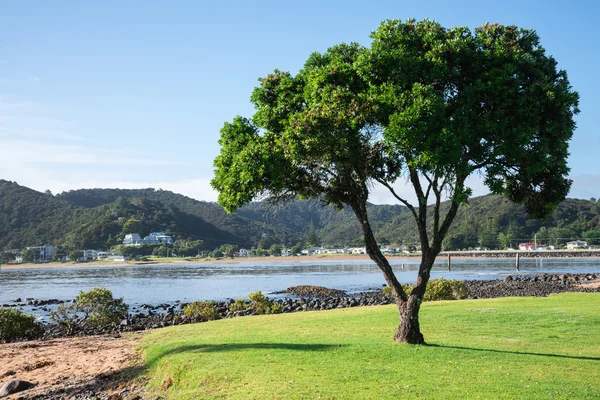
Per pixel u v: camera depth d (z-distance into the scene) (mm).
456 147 12195
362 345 14570
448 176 13680
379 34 13680
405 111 12172
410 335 15047
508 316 21469
